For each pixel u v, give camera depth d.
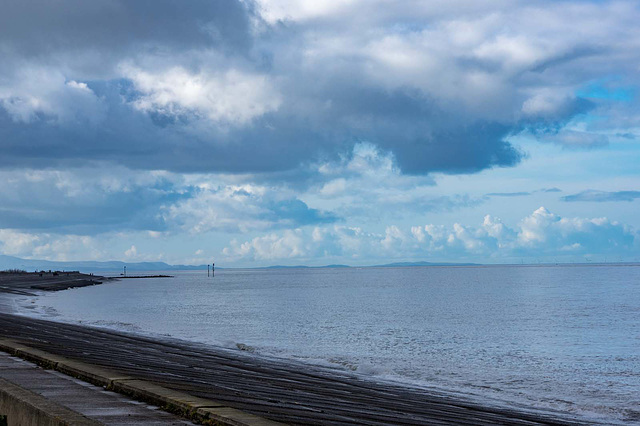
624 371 28.97
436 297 96.94
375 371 27.47
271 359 29.28
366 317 59.75
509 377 27.02
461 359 32.38
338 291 123.75
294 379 20.94
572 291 111.94
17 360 14.52
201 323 52.62
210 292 123.06
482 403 20.47
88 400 9.68
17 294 98.06
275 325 51.16
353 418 12.70
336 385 20.61
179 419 8.43
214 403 8.88
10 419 8.76
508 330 47.56
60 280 170.75
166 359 23.09
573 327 50.06
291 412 12.15
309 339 40.94
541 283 153.38
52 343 23.53
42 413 7.82
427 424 13.88
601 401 22.17
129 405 9.34
